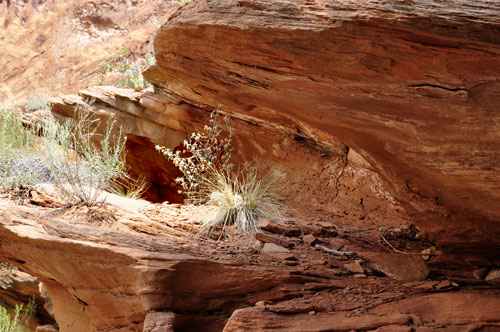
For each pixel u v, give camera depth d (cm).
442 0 307
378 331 367
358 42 329
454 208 426
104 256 449
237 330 379
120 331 478
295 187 659
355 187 630
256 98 477
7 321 767
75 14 1409
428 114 363
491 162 369
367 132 412
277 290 432
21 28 1441
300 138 676
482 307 372
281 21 344
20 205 543
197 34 397
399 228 585
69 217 516
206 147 683
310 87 388
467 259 473
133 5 1367
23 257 510
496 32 298
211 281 440
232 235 528
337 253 500
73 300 531
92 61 1320
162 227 514
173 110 713
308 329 375
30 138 760
